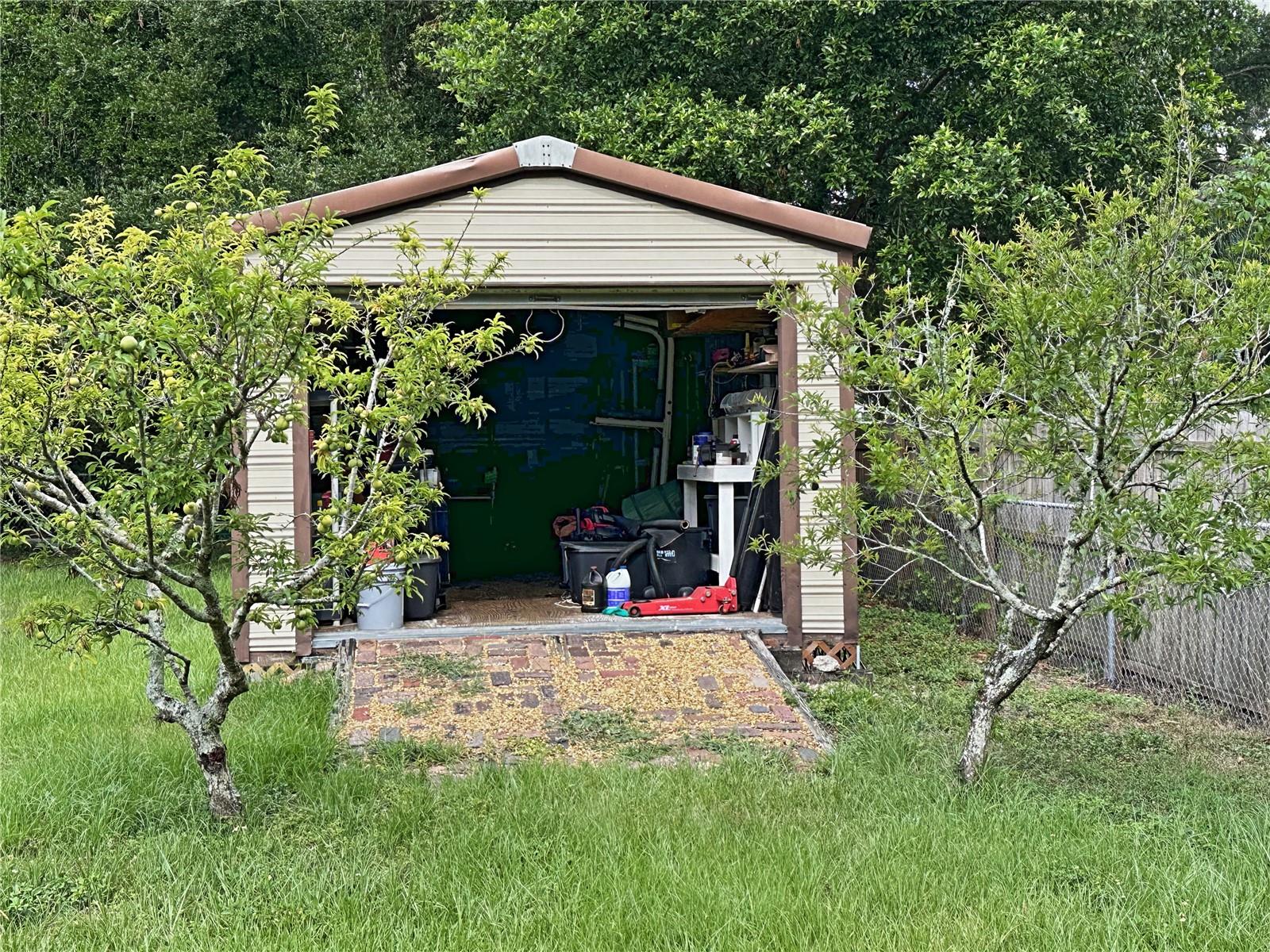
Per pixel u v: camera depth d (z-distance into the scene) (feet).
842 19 35.09
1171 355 14.76
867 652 26.71
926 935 11.09
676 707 20.39
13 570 37.17
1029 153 35.27
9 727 18.38
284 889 12.35
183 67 43.04
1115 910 11.68
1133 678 23.57
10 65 41.45
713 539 29.04
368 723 19.17
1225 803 15.15
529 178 23.71
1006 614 17.03
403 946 10.93
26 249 11.51
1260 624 20.25
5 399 13.00
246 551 14.58
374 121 45.96
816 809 14.87
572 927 11.27
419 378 14.23
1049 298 14.78
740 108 36.24
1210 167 23.45
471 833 13.60
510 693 20.93
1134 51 35.86
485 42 40.52
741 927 11.21
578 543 28.40
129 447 12.21
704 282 24.07
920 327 15.88
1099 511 14.78
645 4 38.04
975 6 35.65
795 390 24.02
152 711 19.31
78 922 11.61
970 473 16.34
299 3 45.29
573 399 38.78
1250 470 15.11
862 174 37.17
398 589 14.92
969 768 16.17
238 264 13.53
